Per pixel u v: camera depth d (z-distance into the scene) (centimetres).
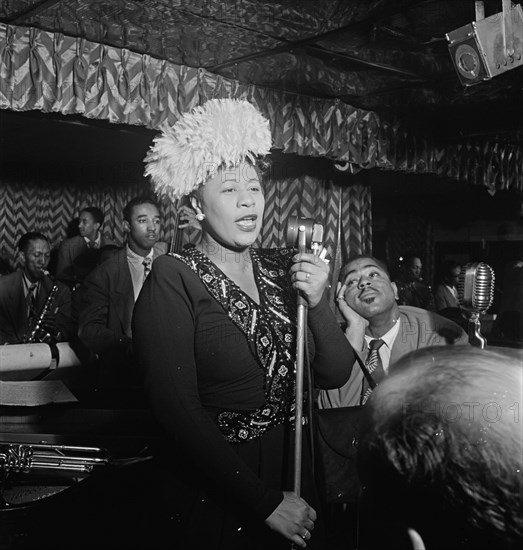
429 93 416
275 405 142
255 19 294
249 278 150
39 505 159
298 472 137
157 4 276
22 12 285
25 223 735
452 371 66
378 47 333
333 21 296
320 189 503
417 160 481
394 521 68
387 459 66
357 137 443
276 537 136
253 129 145
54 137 552
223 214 144
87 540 152
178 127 144
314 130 418
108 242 720
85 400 259
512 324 419
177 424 131
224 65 358
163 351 134
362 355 228
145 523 143
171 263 142
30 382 241
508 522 61
